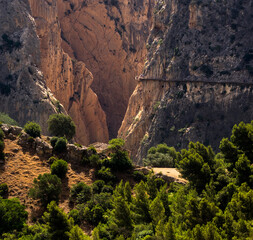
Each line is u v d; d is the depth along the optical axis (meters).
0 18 112.69
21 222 30.36
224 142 36.91
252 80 96.50
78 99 139.25
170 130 104.00
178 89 108.81
